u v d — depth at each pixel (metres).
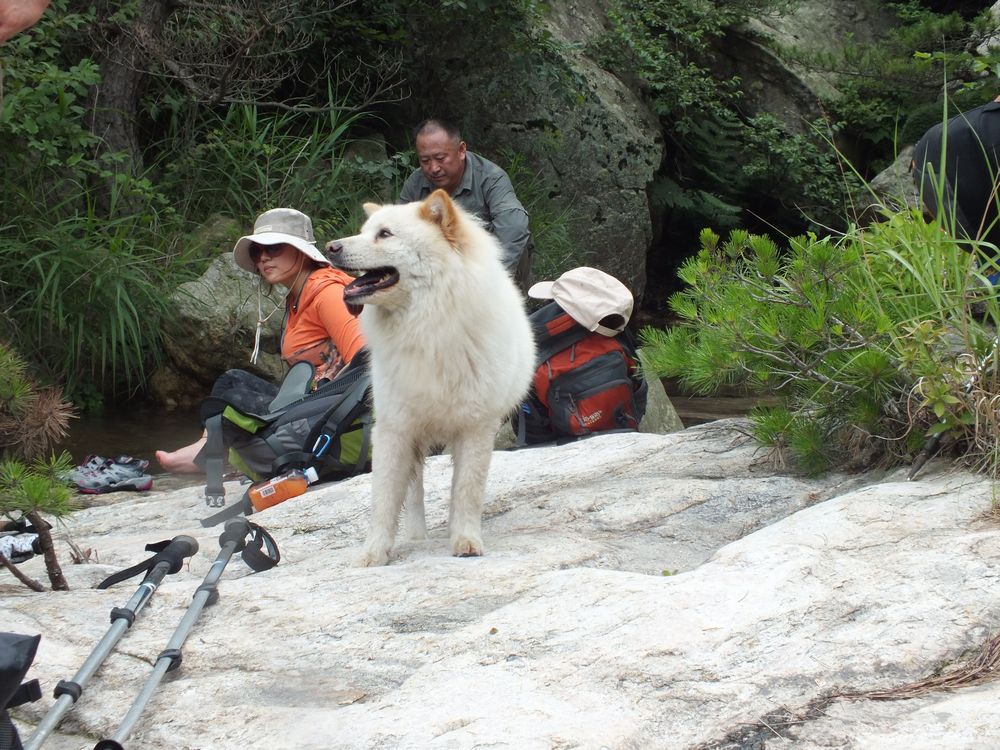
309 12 10.63
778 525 3.02
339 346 5.01
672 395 9.02
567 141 11.86
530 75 11.52
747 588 2.55
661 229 14.30
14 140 8.53
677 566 3.12
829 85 13.94
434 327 3.24
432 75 11.62
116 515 4.83
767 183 14.27
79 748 2.23
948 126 4.00
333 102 11.19
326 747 2.04
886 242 4.00
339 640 2.57
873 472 3.77
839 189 13.59
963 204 3.99
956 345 3.70
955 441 3.53
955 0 15.13
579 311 5.54
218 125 10.73
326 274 5.12
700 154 14.33
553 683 2.20
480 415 3.35
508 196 6.12
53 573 3.32
